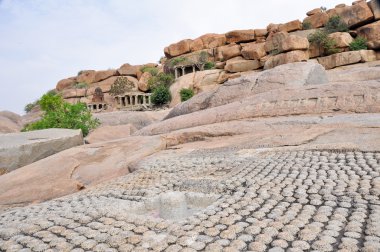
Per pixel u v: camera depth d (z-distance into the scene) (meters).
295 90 11.92
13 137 11.92
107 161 9.43
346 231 3.39
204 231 3.74
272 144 8.01
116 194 5.86
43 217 4.78
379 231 3.27
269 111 11.33
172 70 45.28
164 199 4.88
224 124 11.02
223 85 15.95
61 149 11.80
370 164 5.69
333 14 39.66
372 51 32.34
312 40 35.62
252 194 4.80
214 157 7.79
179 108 17.64
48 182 7.88
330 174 5.42
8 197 7.20
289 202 4.41
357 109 9.70
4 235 4.22
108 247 3.62
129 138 11.85
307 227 3.55
